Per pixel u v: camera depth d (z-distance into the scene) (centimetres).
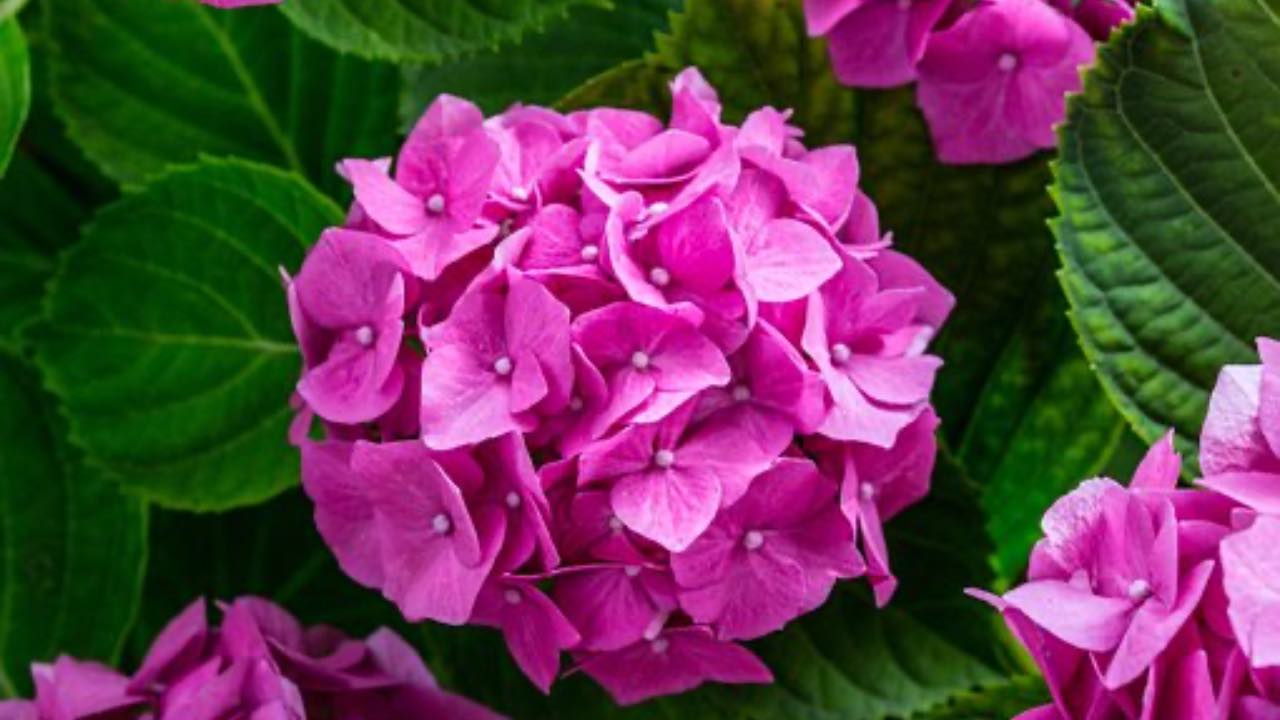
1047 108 94
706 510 86
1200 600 79
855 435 88
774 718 93
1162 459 82
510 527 87
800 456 88
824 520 89
